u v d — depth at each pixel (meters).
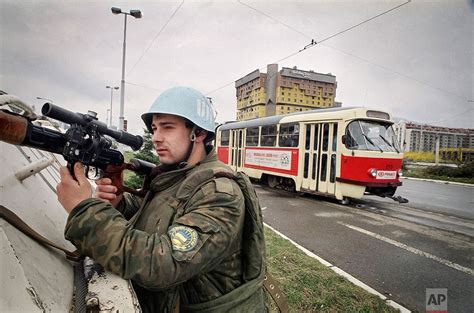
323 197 9.88
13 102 0.92
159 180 1.44
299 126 9.95
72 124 1.13
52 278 0.97
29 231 1.01
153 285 1.05
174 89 1.47
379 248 5.01
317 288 3.27
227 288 1.33
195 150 1.48
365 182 7.93
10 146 1.48
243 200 1.31
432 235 5.88
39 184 1.53
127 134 1.44
